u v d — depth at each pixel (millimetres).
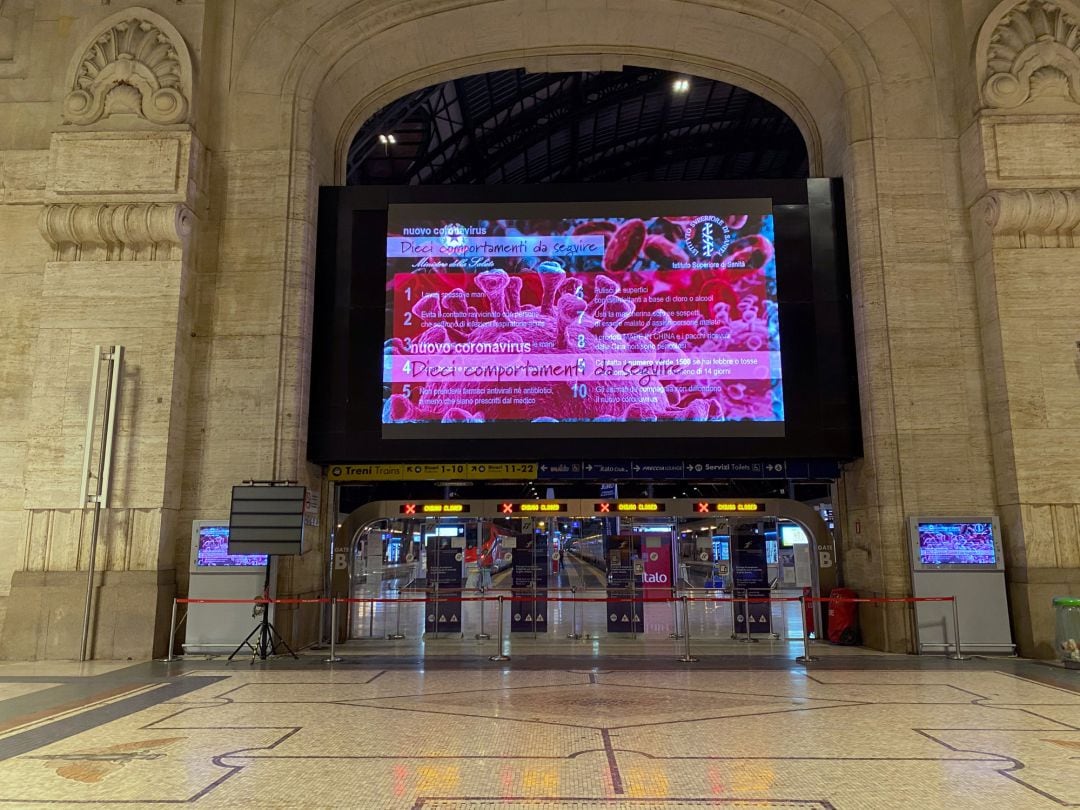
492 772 4879
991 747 5477
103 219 11109
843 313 12047
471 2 12602
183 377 11273
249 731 6047
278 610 10789
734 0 12453
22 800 4344
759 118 31453
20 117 12203
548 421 11781
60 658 10227
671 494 17922
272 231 11820
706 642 12203
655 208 12344
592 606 13172
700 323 11992
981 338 11383
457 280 12211
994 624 10422
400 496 17734
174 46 11844
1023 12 11617
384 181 27719
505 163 30203
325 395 11969
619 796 4395
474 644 12078
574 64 14031
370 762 5121
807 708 6895
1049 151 11227
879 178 11805
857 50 12234
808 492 17688
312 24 12391
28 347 11586
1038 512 10430
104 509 10648
